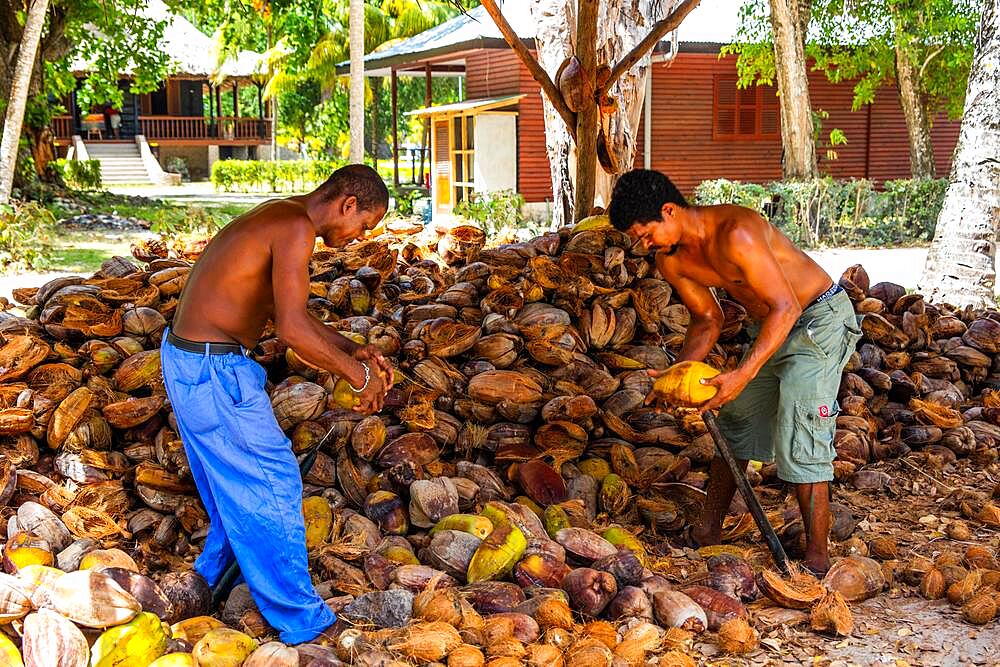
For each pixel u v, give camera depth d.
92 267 14.20
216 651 3.12
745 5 21.05
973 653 3.54
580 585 3.63
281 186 37.00
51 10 22.20
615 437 5.01
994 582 3.97
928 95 23.14
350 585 3.70
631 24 8.77
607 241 5.66
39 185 21.70
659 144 23.78
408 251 6.60
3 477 4.06
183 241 6.78
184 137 44.69
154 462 4.41
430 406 4.71
